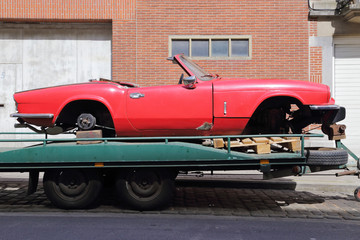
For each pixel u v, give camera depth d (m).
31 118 5.68
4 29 10.66
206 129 5.52
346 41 10.54
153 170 5.42
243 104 5.41
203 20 10.32
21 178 7.96
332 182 7.46
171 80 10.31
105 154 5.29
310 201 6.37
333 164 5.46
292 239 4.23
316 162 5.43
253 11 10.28
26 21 10.59
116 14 10.29
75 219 5.05
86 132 5.49
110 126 5.93
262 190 7.27
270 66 10.27
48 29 10.71
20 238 4.16
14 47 10.70
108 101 5.56
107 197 6.47
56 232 4.41
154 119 5.52
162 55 10.32
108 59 10.75
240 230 4.59
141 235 4.32
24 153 5.37
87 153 5.30
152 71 10.31
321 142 9.95
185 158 5.25
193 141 5.91
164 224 4.83
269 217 5.32
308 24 10.33
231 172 8.42
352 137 10.64
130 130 5.64
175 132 5.63
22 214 5.34
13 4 10.24
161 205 5.45
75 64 10.75
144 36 10.32
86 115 5.62
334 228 4.75
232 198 6.53
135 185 5.44
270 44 10.27
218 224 4.87
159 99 5.51
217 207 5.86
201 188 7.40
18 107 5.73
